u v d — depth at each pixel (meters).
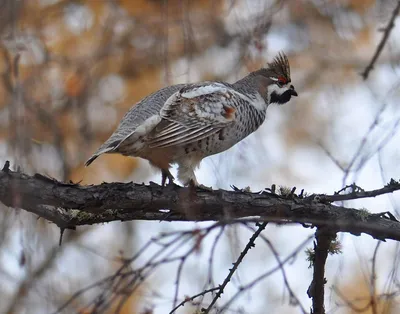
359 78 16.28
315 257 8.33
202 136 10.30
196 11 15.41
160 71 15.03
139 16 15.21
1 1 10.97
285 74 12.23
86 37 14.77
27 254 7.80
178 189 8.67
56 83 14.26
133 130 9.87
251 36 12.32
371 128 8.38
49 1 14.61
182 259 6.21
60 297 12.66
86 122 14.16
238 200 8.67
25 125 9.26
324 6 15.23
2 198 7.98
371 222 8.33
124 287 6.17
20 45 10.69
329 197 8.48
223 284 7.39
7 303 12.88
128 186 8.55
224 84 11.23
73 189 8.27
